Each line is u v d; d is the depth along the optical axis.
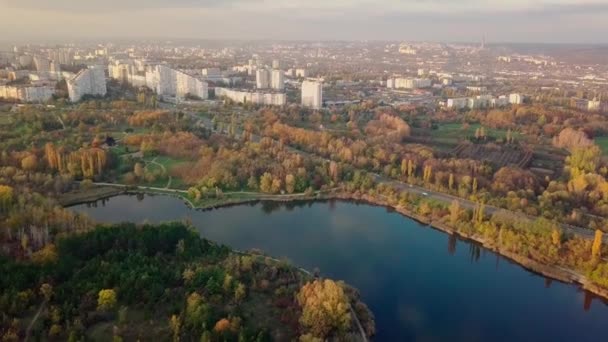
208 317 190.88
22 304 193.12
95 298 199.62
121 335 183.75
